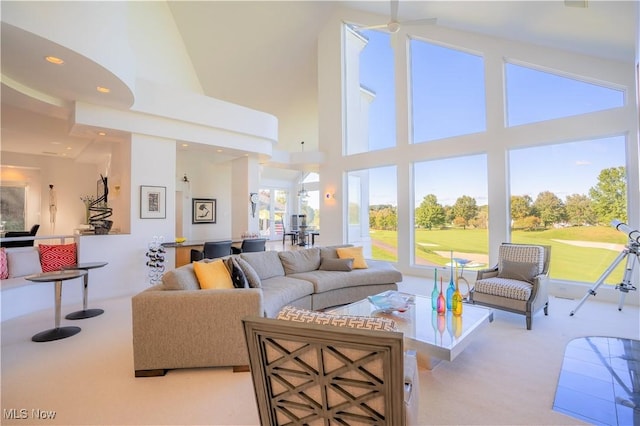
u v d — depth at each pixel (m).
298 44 7.82
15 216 8.09
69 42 2.96
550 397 2.05
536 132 4.94
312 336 1.08
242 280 3.06
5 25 2.57
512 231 5.28
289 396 1.21
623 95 4.31
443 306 2.78
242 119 6.04
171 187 5.25
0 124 5.53
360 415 1.11
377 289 4.29
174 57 6.95
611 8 3.36
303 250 4.54
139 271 4.90
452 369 2.44
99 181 8.08
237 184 7.14
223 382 2.25
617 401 2.00
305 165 8.11
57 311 3.22
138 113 4.82
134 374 2.35
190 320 2.36
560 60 4.72
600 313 3.78
